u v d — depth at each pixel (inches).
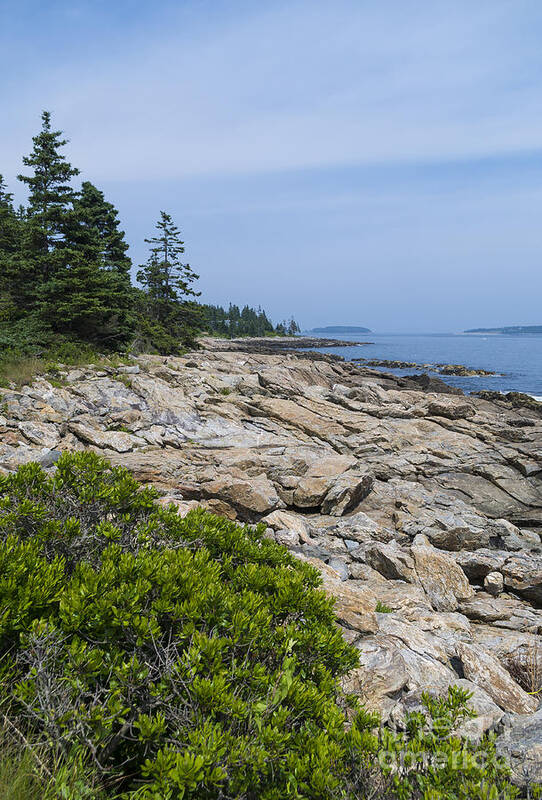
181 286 2401.6
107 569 149.6
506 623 385.4
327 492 623.5
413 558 447.5
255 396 1112.8
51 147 1195.3
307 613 174.4
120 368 1075.3
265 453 794.8
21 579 137.8
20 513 183.3
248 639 141.6
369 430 984.9
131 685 117.9
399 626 286.4
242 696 129.6
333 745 116.4
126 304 1321.4
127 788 116.3
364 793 117.3
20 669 122.3
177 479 590.6
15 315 1170.6
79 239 1249.4
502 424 1128.8
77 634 129.6
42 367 940.0
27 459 612.4
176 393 987.3
